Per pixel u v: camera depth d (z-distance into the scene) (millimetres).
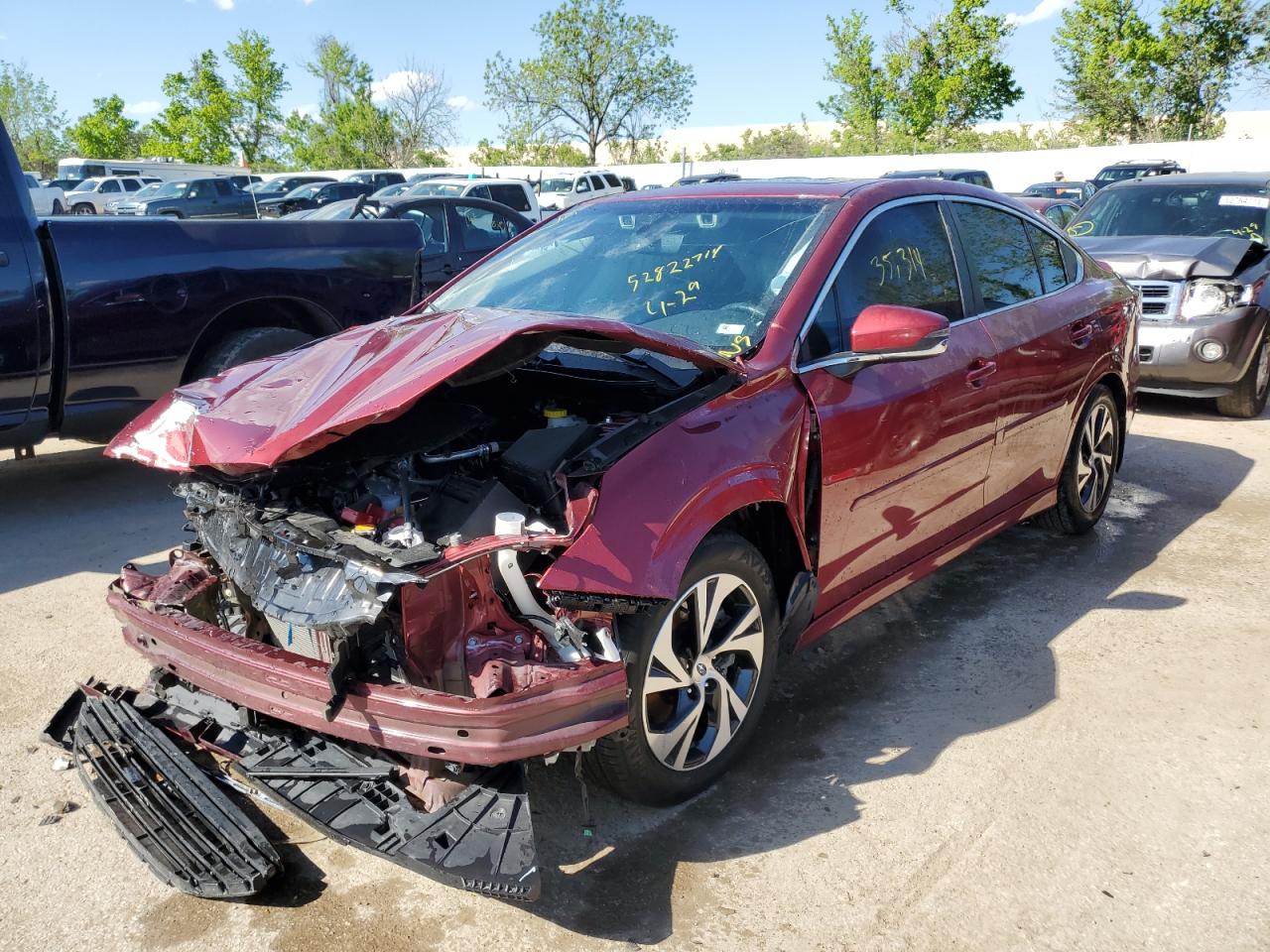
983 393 3811
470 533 2436
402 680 2381
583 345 3227
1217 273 7488
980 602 4406
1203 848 2742
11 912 2455
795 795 2965
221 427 2688
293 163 51219
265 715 2797
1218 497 5926
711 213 3723
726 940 2391
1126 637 4051
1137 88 38812
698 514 2629
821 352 3195
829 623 3336
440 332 2770
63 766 3084
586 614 2447
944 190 4020
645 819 2840
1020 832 2801
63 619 4098
